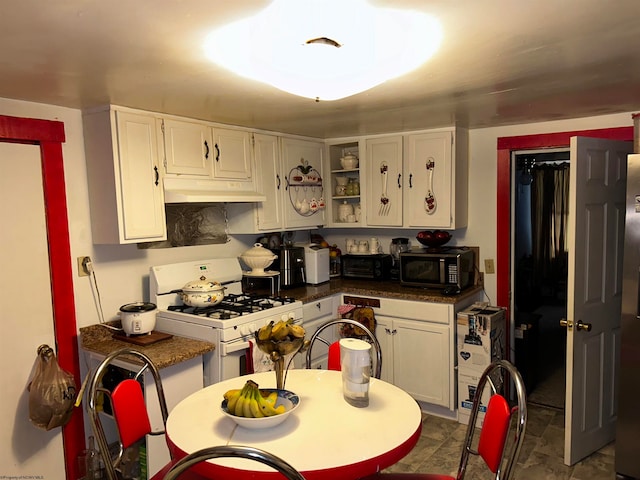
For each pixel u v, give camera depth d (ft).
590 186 8.57
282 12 4.34
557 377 12.57
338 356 7.88
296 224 12.00
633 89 7.72
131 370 7.79
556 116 10.07
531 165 11.74
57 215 8.33
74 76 6.34
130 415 5.84
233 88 7.03
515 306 11.80
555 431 10.11
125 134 8.28
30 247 8.10
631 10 4.50
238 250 11.80
